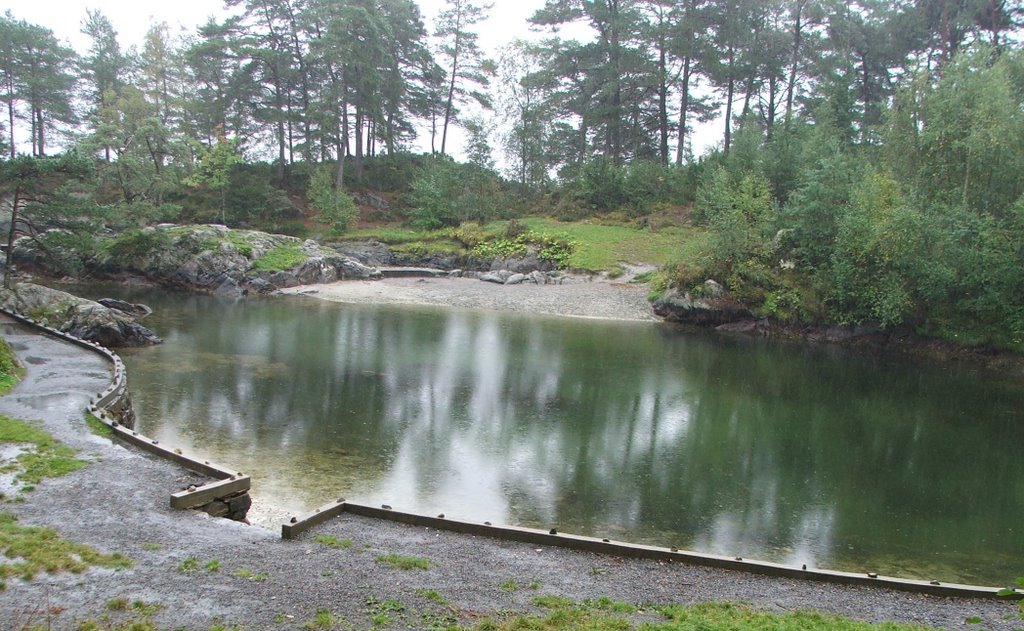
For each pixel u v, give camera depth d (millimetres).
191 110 59875
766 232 41062
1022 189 33188
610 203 61250
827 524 13406
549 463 16016
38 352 21453
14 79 60875
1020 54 37344
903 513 14148
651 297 42500
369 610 7727
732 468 16406
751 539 12508
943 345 34031
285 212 61125
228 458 15172
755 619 8062
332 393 21156
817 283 37531
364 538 10062
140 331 27531
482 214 60562
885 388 26078
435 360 26703
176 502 10578
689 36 58719
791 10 57156
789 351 33250
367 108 64625
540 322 37625
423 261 55219
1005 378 29344
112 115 51156
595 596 8633
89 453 12805
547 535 10328
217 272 45156
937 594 9562
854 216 35750
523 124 67125
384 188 69125
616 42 61219
